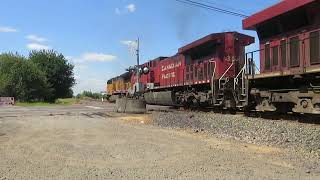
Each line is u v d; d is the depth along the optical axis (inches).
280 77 757.3
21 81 3083.2
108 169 375.9
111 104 2177.7
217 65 1043.9
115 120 935.0
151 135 629.9
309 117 717.9
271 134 590.6
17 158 433.7
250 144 531.8
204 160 415.5
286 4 714.8
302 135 556.1
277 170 367.6
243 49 1064.8
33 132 680.4
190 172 362.3
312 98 671.8
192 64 1208.2
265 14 775.7
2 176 349.4
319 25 658.2
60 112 1273.4
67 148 497.0
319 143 502.9
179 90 1318.9
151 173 358.9
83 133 657.6
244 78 851.4
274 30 773.9
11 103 2367.1
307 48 686.5
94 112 1256.8
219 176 346.6
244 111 915.4
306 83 716.7
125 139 578.6
